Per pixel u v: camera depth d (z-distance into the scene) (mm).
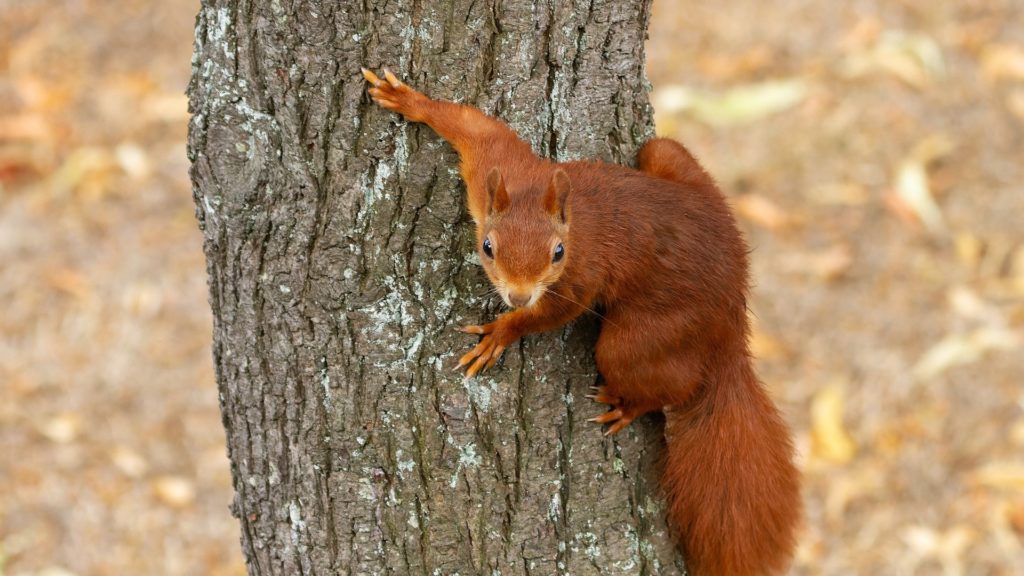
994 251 5281
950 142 5773
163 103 6238
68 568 4602
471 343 4246
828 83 6176
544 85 4230
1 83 6441
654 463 4289
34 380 4941
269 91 4211
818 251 5371
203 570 4609
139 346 5109
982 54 6262
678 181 4277
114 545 4621
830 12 6707
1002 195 5512
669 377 4258
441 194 4230
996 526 4594
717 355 4273
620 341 4250
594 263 4230
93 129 6156
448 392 4246
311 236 4227
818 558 4594
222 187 4227
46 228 5629
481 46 4215
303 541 4281
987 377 4773
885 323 5051
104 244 5559
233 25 4207
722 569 4289
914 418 4672
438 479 4258
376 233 4230
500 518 4262
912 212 5418
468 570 4270
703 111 6039
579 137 4246
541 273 4211
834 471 4645
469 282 4242
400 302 4238
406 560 4270
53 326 5176
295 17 4199
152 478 4664
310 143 4215
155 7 6926
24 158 5973
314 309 4238
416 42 4211
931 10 6613
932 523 4605
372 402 4250
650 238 4238
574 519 4270
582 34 4230
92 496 4648
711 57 6473
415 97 4207
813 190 5633
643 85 4266
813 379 4863
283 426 4266
